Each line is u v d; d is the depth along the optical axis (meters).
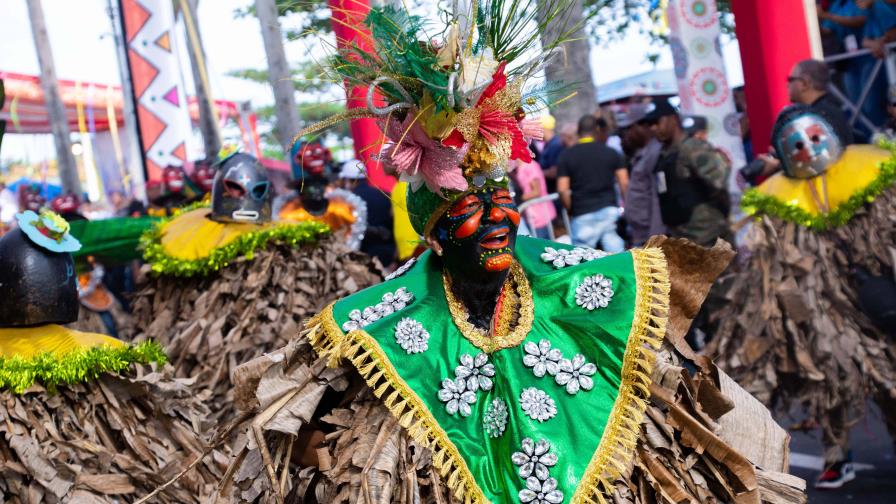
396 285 2.94
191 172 8.42
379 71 2.73
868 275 5.16
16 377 3.88
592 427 2.71
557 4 2.84
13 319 4.06
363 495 2.62
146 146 13.51
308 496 2.87
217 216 5.66
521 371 2.77
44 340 4.10
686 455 2.80
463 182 2.68
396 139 2.75
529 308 2.84
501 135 2.69
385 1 2.80
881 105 8.65
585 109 10.41
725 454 2.72
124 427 4.05
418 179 2.78
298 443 2.86
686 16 9.01
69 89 20.45
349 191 7.20
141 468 3.96
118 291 9.17
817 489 5.22
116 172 21.17
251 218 5.64
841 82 8.86
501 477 2.70
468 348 2.79
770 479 2.81
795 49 7.75
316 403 2.77
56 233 4.14
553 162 9.38
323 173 7.04
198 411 4.33
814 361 5.11
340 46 2.86
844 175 5.25
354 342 2.81
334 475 2.71
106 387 4.08
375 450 2.68
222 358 5.27
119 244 6.57
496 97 2.69
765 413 2.94
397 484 2.69
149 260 5.70
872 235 5.16
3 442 3.87
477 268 2.76
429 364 2.77
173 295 5.65
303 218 7.02
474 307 2.83
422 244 3.01
